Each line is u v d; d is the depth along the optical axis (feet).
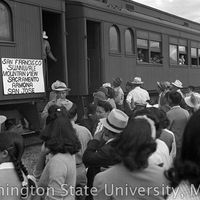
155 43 41.09
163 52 42.63
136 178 7.30
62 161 9.78
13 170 8.70
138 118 7.52
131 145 7.12
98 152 11.21
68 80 30.22
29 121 25.14
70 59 29.99
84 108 30.09
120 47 34.19
